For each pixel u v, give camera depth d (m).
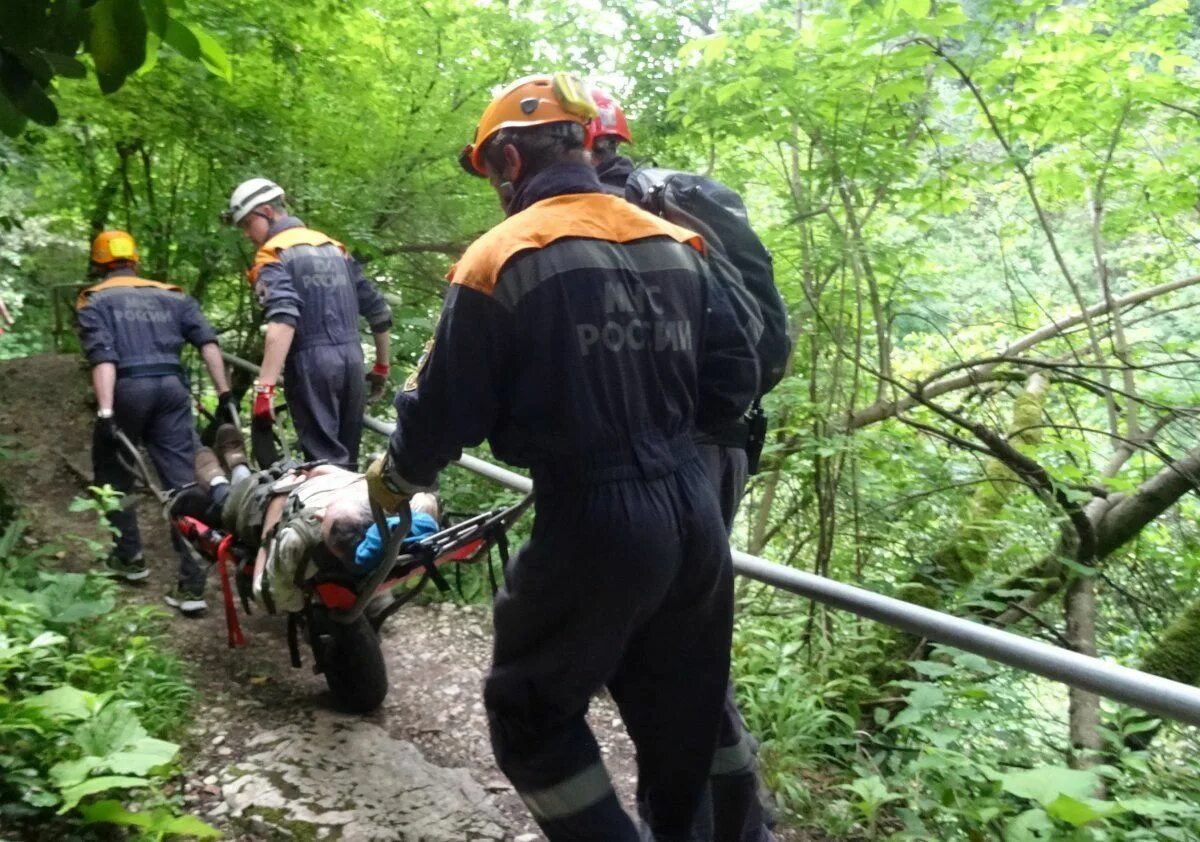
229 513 3.97
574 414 2.03
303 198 6.50
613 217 2.19
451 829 3.10
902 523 5.68
